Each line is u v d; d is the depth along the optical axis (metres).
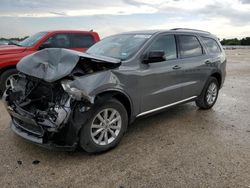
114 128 3.84
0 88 6.53
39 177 3.11
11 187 2.91
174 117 5.48
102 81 3.52
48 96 3.57
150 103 4.40
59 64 3.37
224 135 4.54
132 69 3.96
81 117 3.33
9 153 3.65
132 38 4.69
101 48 4.84
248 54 34.34
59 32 7.93
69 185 2.98
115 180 3.09
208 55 5.75
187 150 3.90
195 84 5.40
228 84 10.02
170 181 3.09
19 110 3.57
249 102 7.03
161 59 4.14
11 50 6.83
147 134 4.50
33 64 3.58
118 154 3.74
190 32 5.46
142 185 3.01
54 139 3.31
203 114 5.76
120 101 3.98
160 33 4.69
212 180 3.12
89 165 3.41
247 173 3.29
